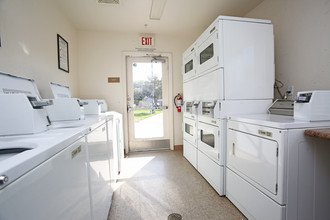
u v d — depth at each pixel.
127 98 3.17
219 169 1.65
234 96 1.61
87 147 0.90
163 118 3.31
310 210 1.05
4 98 0.75
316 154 1.05
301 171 1.03
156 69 3.26
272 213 1.06
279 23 1.91
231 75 1.59
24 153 0.46
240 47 1.60
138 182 1.97
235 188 1.47
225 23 1.56
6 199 0.34
